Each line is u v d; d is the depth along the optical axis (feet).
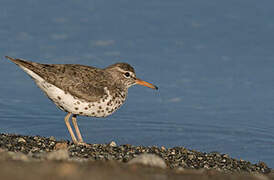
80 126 55.83
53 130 54.08
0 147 39.27
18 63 43.27
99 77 46.44
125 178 27.89
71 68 45.57
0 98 62.13
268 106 62.34
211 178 30.14
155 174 29.78
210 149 50.01
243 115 59.88
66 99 44.50
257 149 50.16
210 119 58.75
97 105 45.65
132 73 49.78
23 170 28.07
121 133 53.93
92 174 28.09
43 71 43.60
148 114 60.03
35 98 63.31
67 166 28.99
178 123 57.26
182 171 31.83
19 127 53.98
